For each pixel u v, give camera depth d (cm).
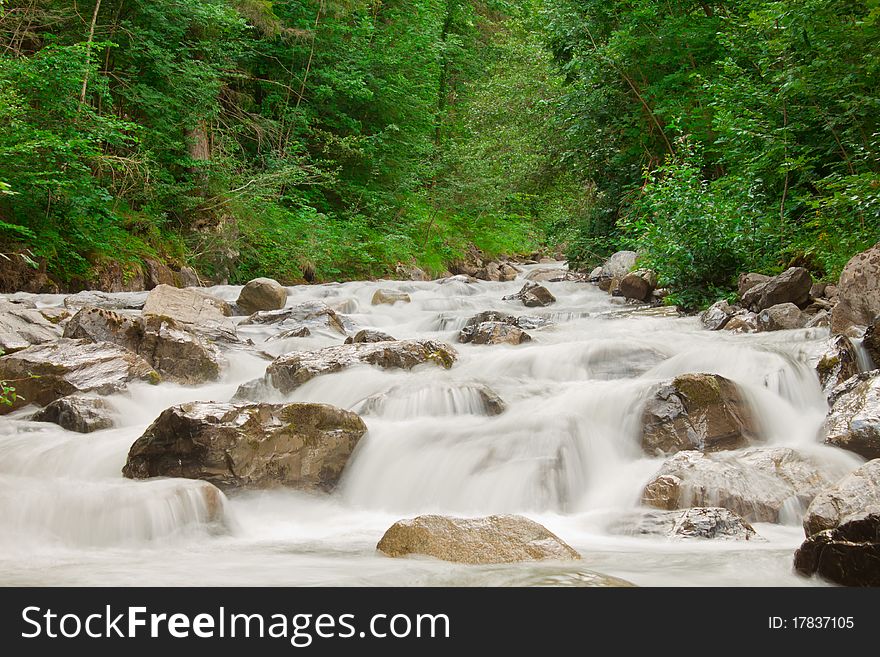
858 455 661
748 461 656
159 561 509
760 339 1013
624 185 2062
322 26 2639
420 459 723
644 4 1877
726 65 1431
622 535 584
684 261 1395
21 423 802
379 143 2758
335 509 702
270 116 2578
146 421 856
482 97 2753
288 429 704
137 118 2042
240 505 666
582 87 2045
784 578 452
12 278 1529
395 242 2667
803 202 1298
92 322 1034
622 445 753
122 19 1994
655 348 980
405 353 952
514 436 726
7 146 1489
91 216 1736
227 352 1093
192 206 2031
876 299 908
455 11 3612
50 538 559
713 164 1783
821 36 1240
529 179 2372
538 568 469
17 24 1783
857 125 1255
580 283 1830
